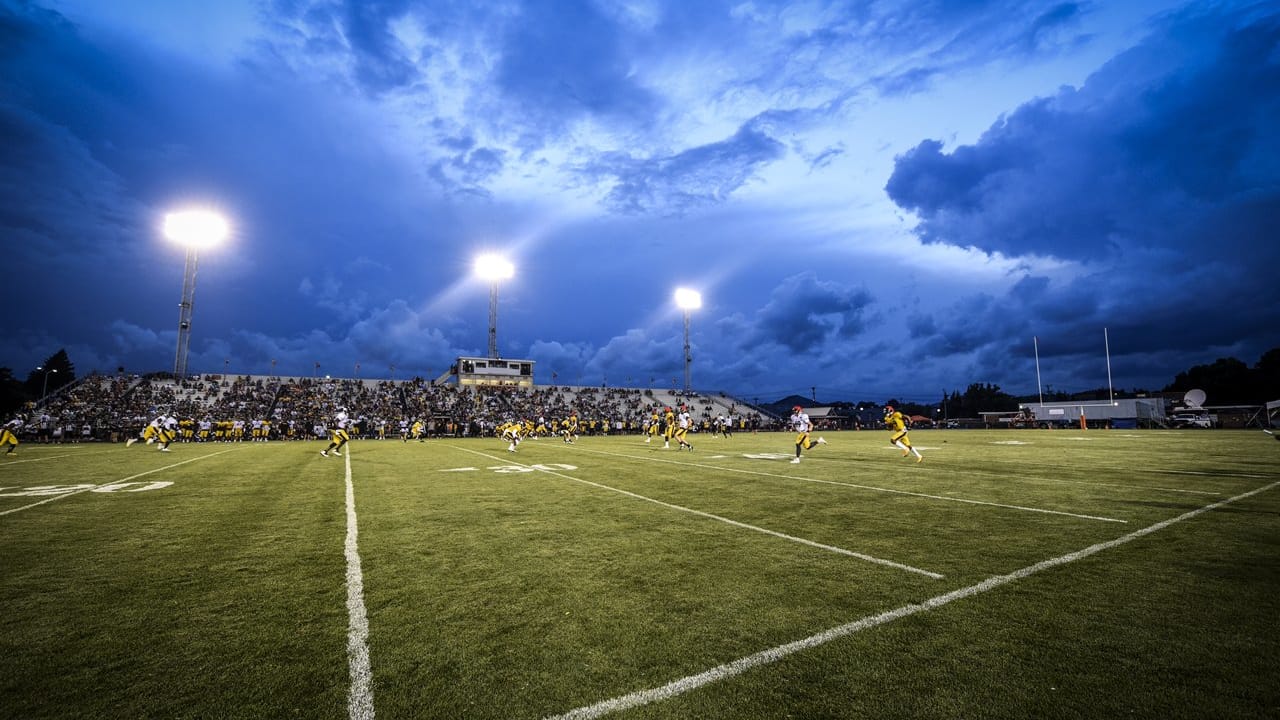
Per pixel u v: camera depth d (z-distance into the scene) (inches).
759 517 296.8
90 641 140.0
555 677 122.0
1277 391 2524.6
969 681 119.6
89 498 367.6
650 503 343.9
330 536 254.5
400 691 116.3
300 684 119.3
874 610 159.8
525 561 211.3
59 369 2945.4
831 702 112.0
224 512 316.2
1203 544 231.6
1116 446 826.2
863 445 987.9
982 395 4097.0
